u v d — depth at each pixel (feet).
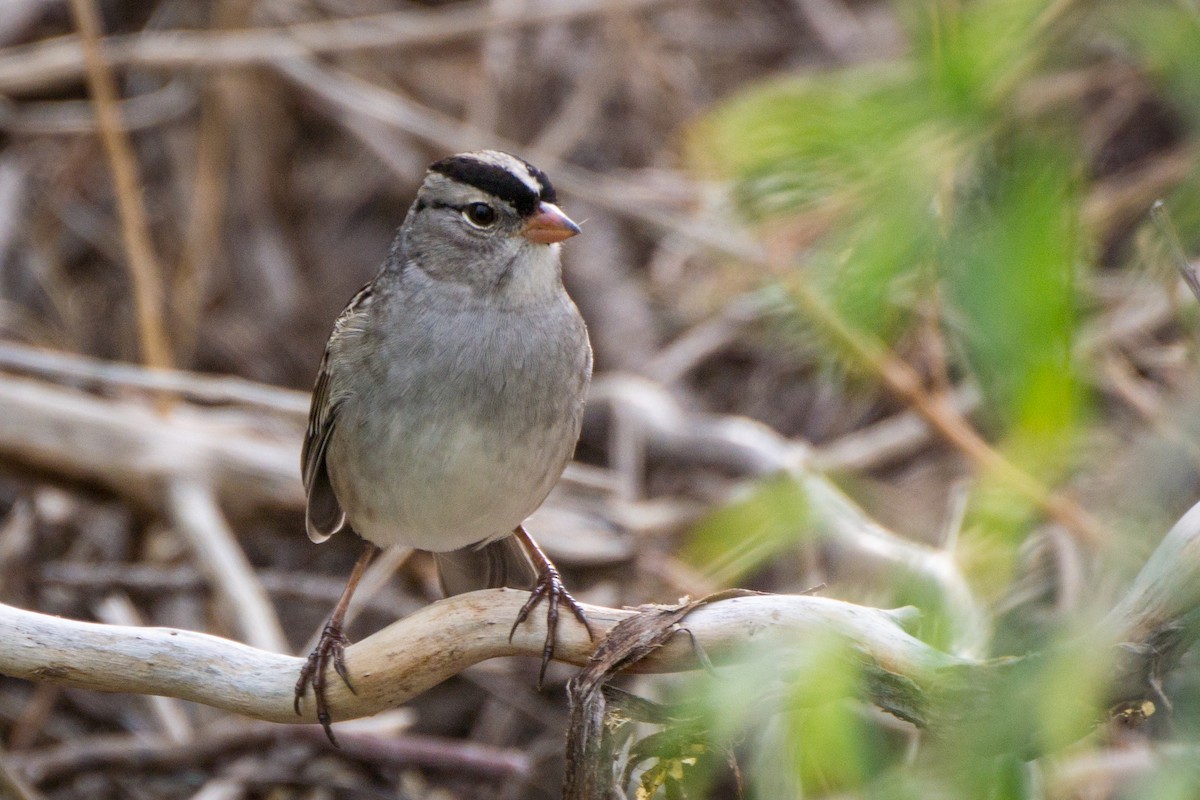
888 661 19.80
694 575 36.01
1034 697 16.90
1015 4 16.21
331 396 26.94
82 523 42.98
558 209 26.78
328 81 49.03
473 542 28.07
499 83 50.44
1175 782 16.51
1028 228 14.46
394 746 34.81
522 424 26.30
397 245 27.50
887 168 15.96
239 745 34.96
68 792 35.91
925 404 30.60
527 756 36.52
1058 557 28.14
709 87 49.65
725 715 17.69
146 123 50.24
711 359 45.50
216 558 38.04
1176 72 17.35
